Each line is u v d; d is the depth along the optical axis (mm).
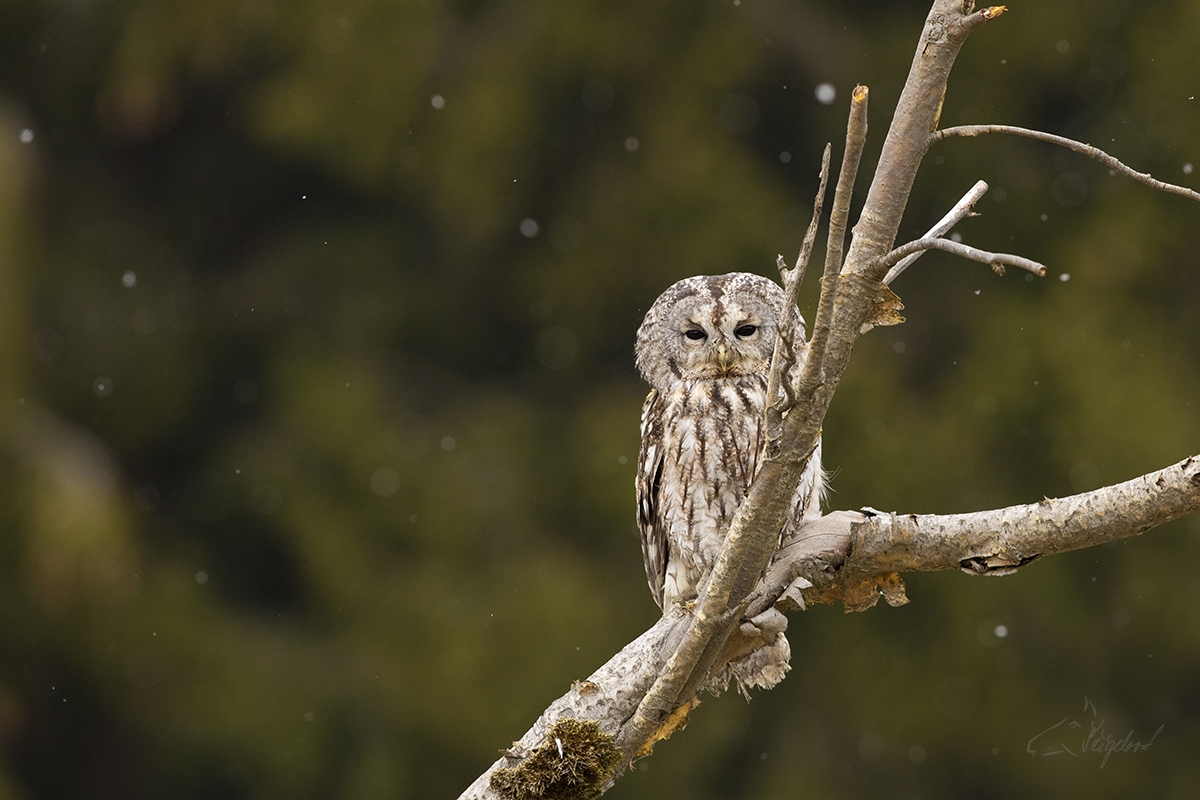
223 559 17266
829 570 4191
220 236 19125
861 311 3299
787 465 3379
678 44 16469
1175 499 3701
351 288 17938
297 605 16984
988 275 15922
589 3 16484
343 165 16969
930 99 3232
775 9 16578
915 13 16766
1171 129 15414
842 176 2971
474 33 17312
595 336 16672
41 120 19172
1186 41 15531
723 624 3660
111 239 18812
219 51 17891
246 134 18328
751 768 15383
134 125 18484
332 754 15477
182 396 17969
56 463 16547
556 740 3906
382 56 17078
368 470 16422
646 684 3943
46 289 18156
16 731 16391
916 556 4125
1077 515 3867
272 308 17984
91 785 16625
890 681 15164
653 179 15945
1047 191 15938
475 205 16500
